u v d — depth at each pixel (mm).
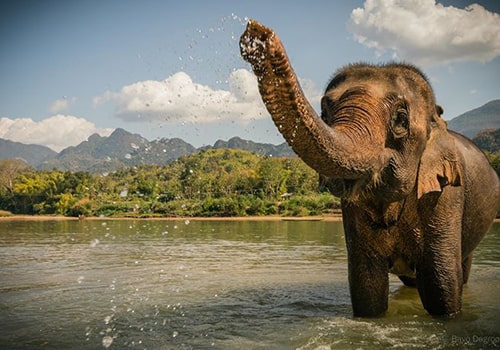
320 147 3609
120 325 5984
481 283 8859
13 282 9273
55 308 6961
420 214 5605
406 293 8078
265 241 19625
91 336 5520
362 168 4082
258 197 70875
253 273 10250
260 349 4926
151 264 11938
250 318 6281
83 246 18078
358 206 5574
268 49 3029
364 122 4383
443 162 5340
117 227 37438
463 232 6656
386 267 5895
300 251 15055
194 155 84312
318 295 7812
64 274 10336
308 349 4848
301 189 73125
